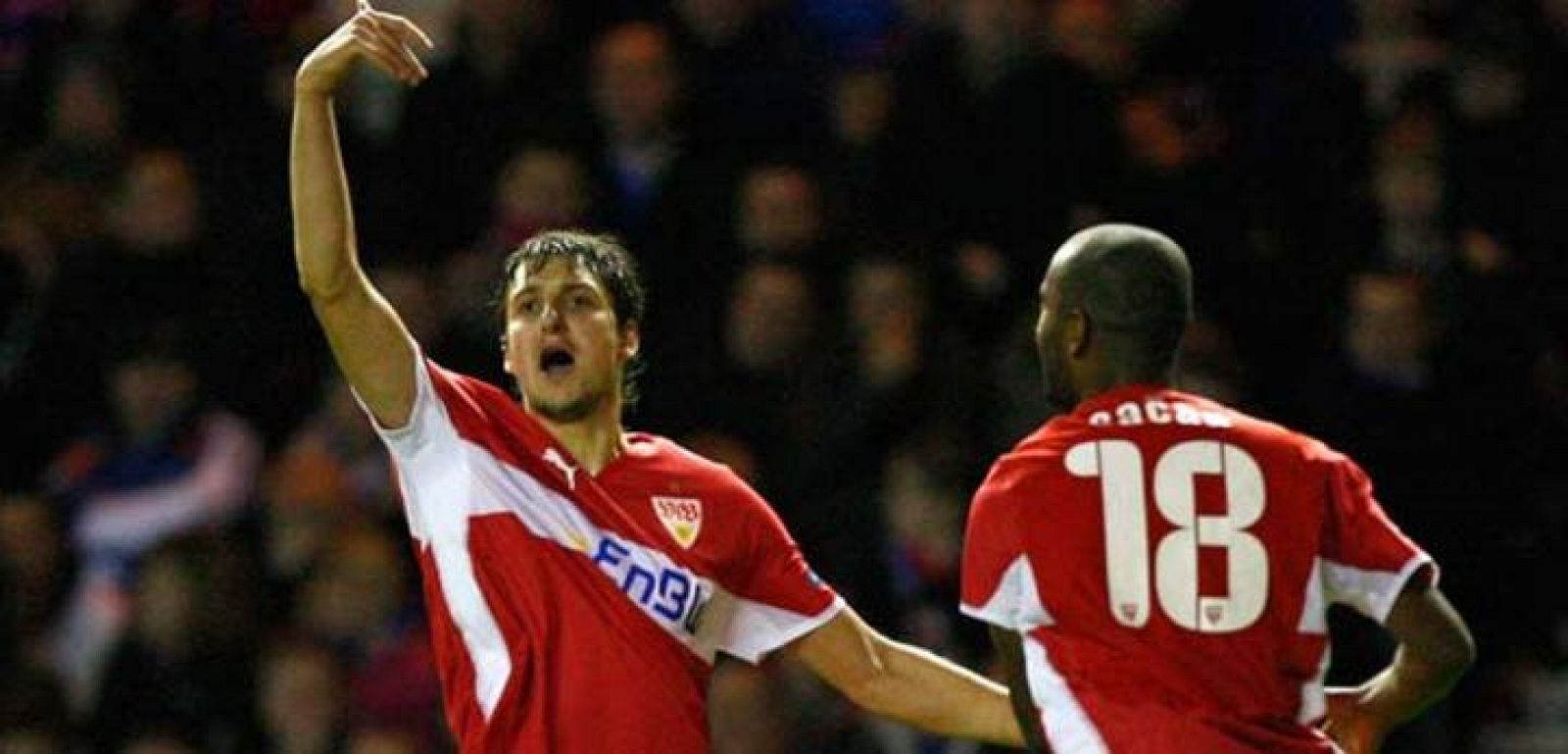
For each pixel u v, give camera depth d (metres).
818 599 25.84
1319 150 44.03
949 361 41.53
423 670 41.25
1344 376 41.12
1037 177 43.72
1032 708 22.73
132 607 42.69
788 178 43.00
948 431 40.69
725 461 41.03
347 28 24.19
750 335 41.78
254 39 48.47
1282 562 22.75
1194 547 22.66
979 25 44.31
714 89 45.34
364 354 24.55
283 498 43.44
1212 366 40.97
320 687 41.16
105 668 42.44
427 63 46.44
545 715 24.34
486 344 42.69
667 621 24.80
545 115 45.09
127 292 46.06
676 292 42.94
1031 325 41.75
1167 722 22.27
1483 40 44.81
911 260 42.94
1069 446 23.05
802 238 43.03
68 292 46.22
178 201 46.12
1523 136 44.38
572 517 24.77
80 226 47.03
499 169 45.00
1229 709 22.44
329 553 41.97
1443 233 43.06
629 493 25.06
